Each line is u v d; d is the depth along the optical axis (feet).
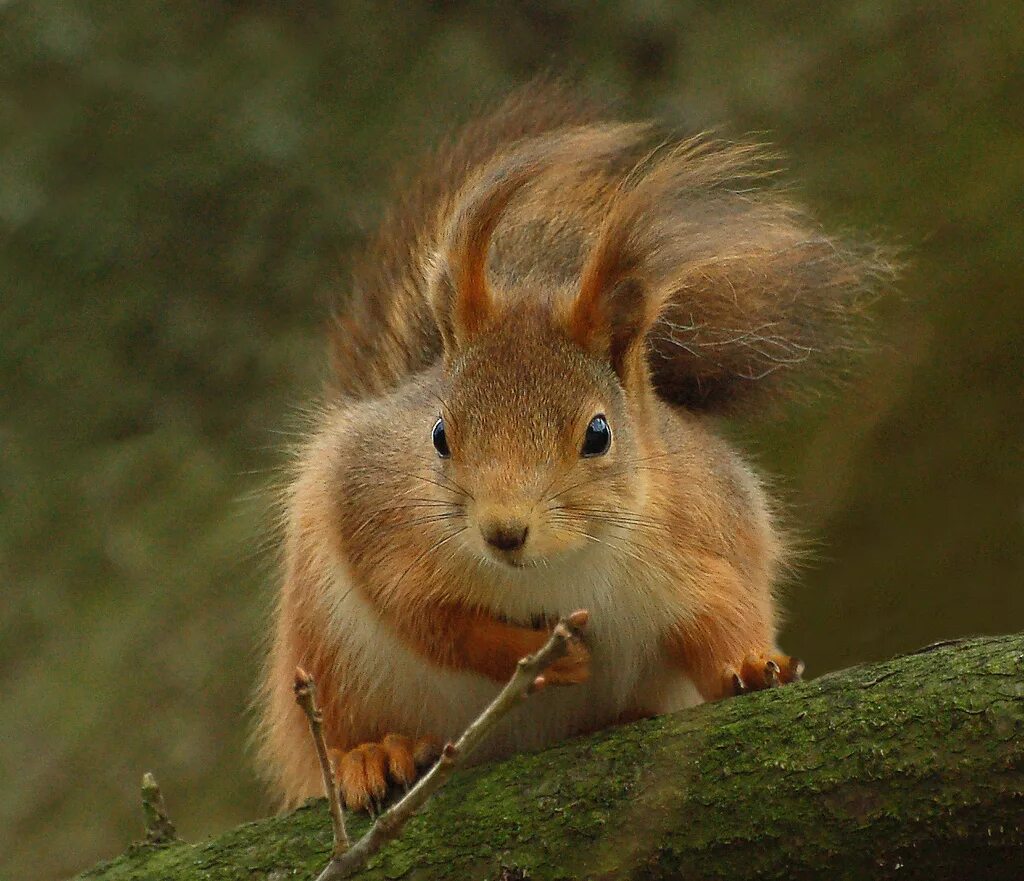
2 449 56.90
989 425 50.49
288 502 31.48
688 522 27.50
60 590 54.29
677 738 23.08
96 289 58.95
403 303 32.48
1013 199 52.75
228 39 61.16
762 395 33.19
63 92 60.64
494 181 27.68
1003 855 20.59
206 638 52.26
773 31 58.29
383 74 60.08
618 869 22.45
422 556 27.20
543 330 27.30
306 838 25.12
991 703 21.02
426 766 27.61
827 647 49.98
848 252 31.89
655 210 27.78
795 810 21.66
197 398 57.62
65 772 50.70
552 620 27.37
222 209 59.11
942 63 55.98
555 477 25.50
